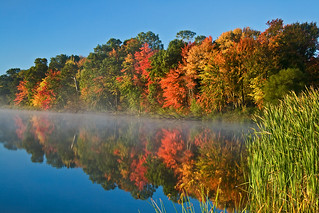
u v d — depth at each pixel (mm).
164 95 41531
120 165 11352
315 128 6211
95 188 8266
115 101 60750
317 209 5246
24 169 10359
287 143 6402
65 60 101312
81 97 65938
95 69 64375
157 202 7027
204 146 16031
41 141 17719
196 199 7113
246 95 34625
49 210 6402
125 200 7195
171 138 19875
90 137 20234
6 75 109250
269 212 5680
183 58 41219
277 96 25188
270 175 6688
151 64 46562
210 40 38688
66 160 12148
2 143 16594
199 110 37062
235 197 7082
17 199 7156
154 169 10703
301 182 5953
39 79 83312
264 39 33312
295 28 34438
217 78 34281
